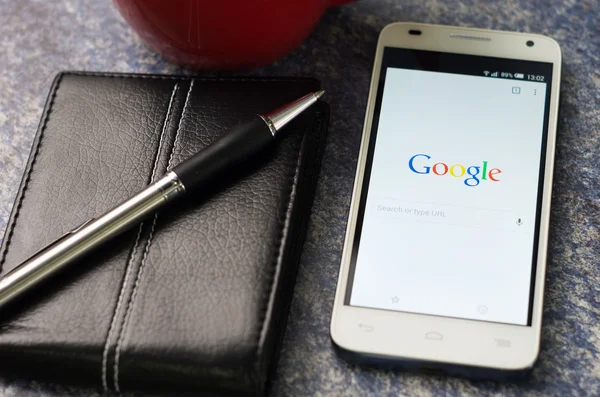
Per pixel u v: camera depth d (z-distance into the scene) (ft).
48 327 1.28
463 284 1.38
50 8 1.76
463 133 1.52
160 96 1.53
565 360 1.35
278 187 1.40
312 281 1.44
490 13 1.73
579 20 1.72
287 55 1.62
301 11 1.43
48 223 1.39
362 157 1.48
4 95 1.65
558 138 1.58
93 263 1.33
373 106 1.53
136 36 1.72
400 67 1.58
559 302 1.41
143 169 1.45
